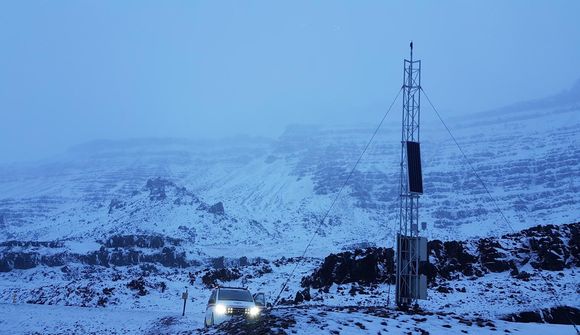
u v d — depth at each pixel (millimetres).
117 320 32594
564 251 40062
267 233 136250
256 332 16312
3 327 29719
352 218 162500
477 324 18891
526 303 29953
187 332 24328
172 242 97562
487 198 175625
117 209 145250
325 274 44688
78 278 69500
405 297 24578
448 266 41781
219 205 142000
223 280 54438
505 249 42125
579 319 27906
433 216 159125
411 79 26969
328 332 16203
